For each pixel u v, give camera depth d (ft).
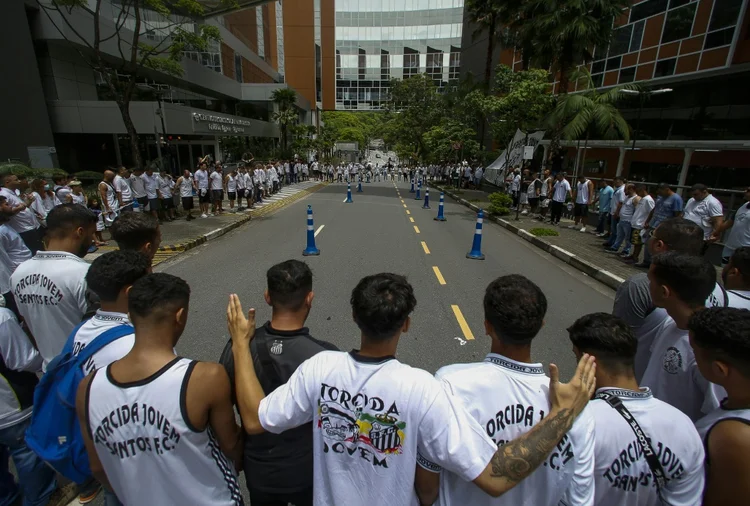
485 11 82.23
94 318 7.03
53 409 6.27
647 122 71.05
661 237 9.88
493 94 69.21
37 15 57.72
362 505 5.25
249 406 5.61
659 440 5.11
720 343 4.93
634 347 5.57
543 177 53.72
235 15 124.98
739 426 4.75
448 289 24.48
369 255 32.32
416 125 142.51
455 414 4.95
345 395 5.15
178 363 5.45
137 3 42.98
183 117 77.82
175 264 28.94
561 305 22.62
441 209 52.03
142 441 5.26
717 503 4.91
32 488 8.36
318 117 217.36
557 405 4.96
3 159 52.70
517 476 4.67
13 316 7.82
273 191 78.33
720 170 58.34
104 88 72.54
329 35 248.93
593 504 5.08
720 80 58.75
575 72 51.70
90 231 9.38
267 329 6.44
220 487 5.81
